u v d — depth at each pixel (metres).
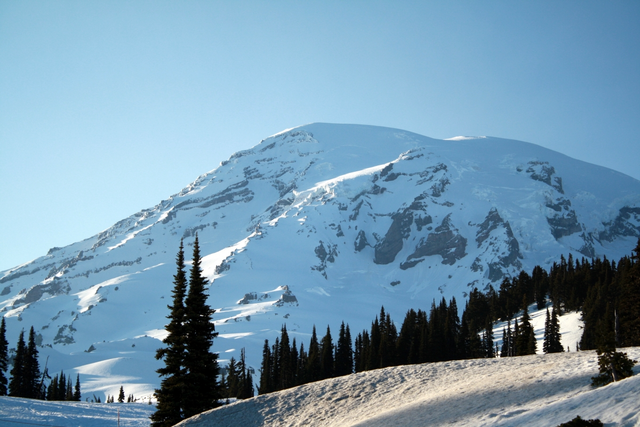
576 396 28.09
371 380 49.19
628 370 29.89
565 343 104.56
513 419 28.06
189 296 55.47
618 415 23.38
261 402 49.56
